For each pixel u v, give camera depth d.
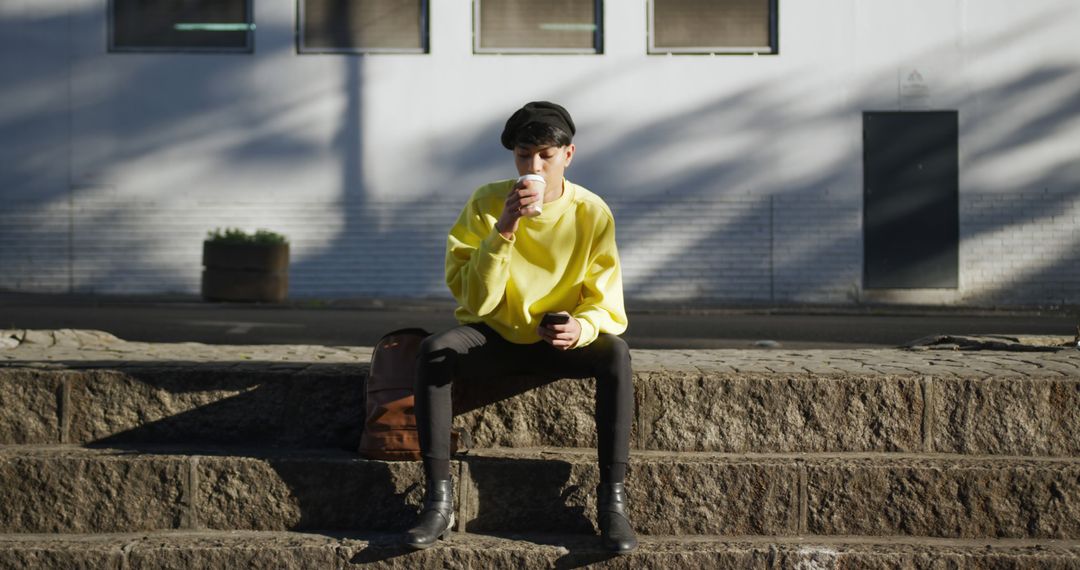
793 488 3.45
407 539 3.18
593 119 13.93
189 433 3.73
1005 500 3.43
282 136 13.82
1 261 13.67
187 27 13.75
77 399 3.71
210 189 13.80
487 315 3.47
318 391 3.73
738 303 13.66
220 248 12.70
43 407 3.70
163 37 13.75
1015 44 13.82
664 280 13.98
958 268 13.94
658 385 3.66
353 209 13.87
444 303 13.19
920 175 13.91
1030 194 13.88
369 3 13.84
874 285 13.96
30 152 13.66
